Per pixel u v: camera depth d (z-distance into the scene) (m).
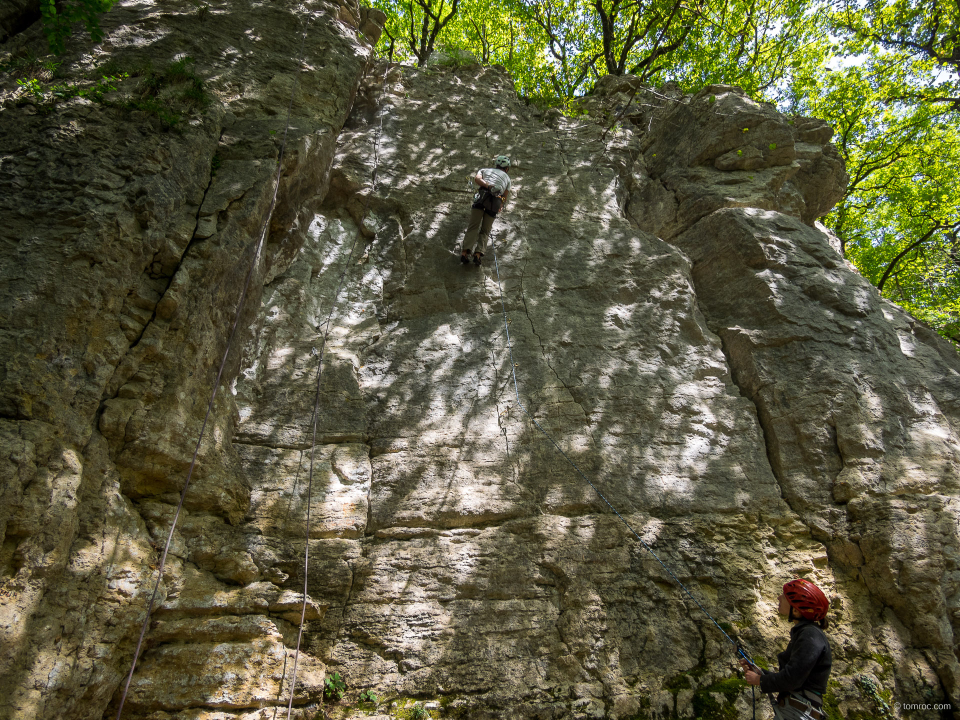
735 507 5.37
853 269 7.40
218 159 5.61
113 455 4.12
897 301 16.80
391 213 7.12
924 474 5.39
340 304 6.36
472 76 9.23
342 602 4.54
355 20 8.37
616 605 4.77
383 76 8.35
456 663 4.39
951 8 14.56
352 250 6.83
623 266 7.06
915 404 5.95
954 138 16.22
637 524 5.16
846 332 6.45
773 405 5.98
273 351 5.64
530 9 16.88
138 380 4.36
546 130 8.73
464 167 7.77
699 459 5.64
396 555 4.76
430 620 4.53
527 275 6.86
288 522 4.77
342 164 7.23
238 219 5.27
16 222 4.28
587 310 6.64
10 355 3.71
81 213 4.34
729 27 16.20
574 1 16.88
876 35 15.59
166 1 6.84
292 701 3.97
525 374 5.99
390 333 6.24
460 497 5.09
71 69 5.67
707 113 8.52
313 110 6.65
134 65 5.96
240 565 4.38
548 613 4.67
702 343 6.53
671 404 5.96
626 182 8.62
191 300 4.79
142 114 5.16
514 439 5.51
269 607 4.28
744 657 3.57
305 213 6.46
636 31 16.47
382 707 4.17
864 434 5.61
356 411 5.50
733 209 7.47
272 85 6.54
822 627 3.45
